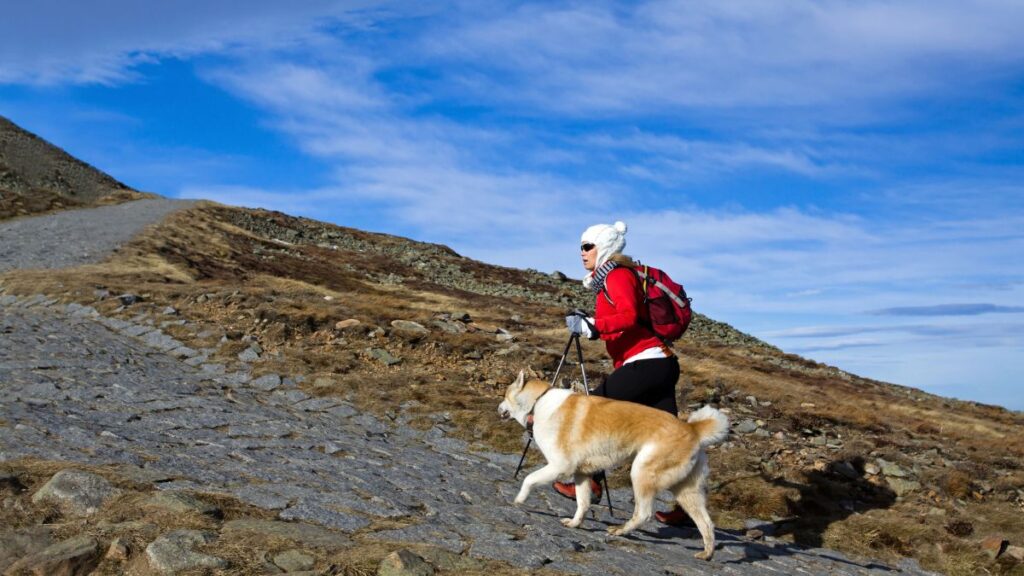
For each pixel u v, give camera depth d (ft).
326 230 211.20
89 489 16.30
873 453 42.16
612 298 21.02
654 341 21.48
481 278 184.96
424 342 53.72
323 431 32.27
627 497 29.14
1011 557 28.50
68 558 13.26
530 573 14.85
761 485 32.45
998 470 43.78
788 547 26.61
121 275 72.84
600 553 18.10
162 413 29.37
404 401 40.86
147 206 187.42
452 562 14.69
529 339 63.82
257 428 29.60
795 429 46.75
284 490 19.07
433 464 29.17
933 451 44.88
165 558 13.32
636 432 19.56
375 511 18.57
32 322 46.29
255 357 45.70
